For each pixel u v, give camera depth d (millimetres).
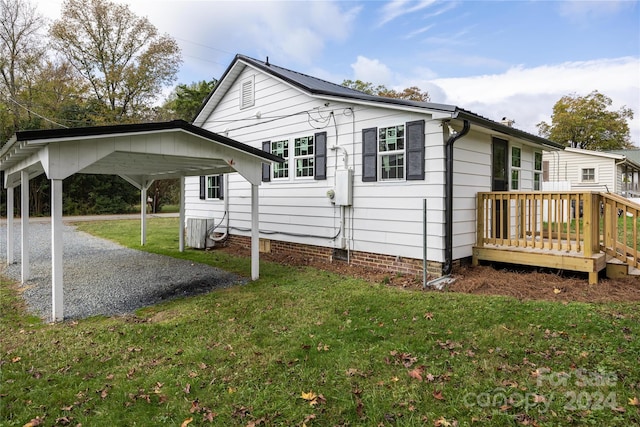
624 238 5395
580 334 3461
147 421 2404
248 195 9695
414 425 2305
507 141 7727
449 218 5734
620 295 4570
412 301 4676
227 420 2402
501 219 6195
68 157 4234
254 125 9523
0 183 20656
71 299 5258
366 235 6898
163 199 28750
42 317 4512
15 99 21234
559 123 31328
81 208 23234
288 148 8516
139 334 3855
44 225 16078
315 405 2541
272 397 2645
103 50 23672
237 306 4746
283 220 8672
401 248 6324
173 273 6902
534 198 5812
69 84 23000
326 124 7551
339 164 7320
